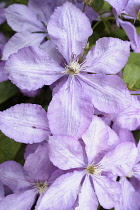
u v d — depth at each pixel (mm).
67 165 431
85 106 443
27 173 440
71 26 451
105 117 467
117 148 452
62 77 463
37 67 443
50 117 427
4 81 491
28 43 492
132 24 526
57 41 452
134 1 478
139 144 486
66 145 423
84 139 440
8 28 524
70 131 430
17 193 456
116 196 453
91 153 449
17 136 435
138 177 504
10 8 494
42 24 506
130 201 498
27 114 439
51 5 503
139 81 504
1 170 455
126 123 475
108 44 453
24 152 477
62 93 443
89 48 479
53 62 451
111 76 450
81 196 436
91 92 453
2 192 457
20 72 433
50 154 418
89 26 456
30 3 504
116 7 445
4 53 480
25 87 435
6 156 483
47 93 503
